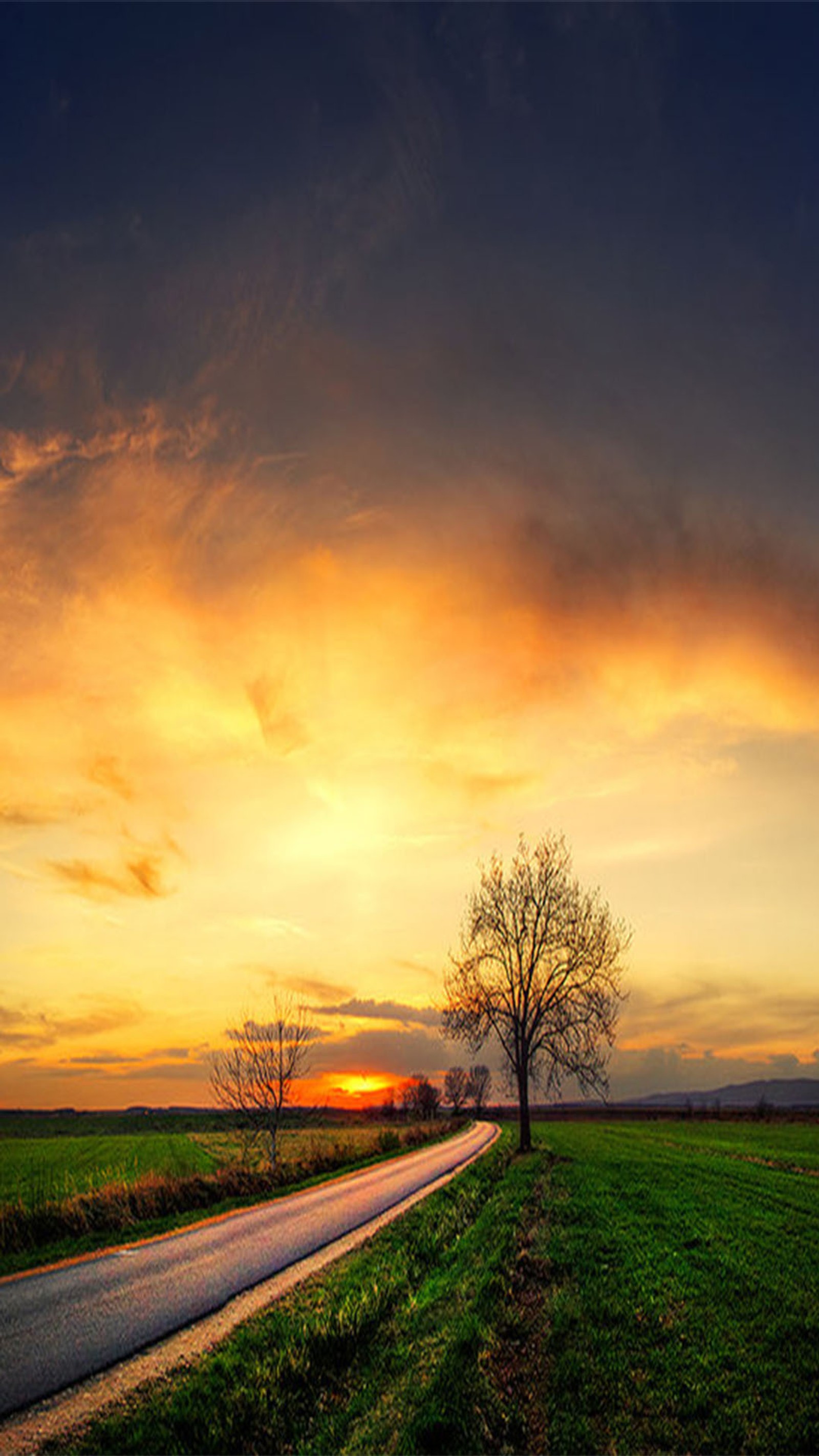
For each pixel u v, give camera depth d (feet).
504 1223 65.77
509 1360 35.06
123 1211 67.72
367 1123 378.32
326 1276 46.24
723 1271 49.16
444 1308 40.91
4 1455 24.67
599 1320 39.63
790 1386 31.65
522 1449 26.94
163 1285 44.47
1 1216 58.13
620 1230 62.75
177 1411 27.32
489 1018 160.45
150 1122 395.55
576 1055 154.30
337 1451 26.16
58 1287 44.19
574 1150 147.74
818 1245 57.77
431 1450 25.32
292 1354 32.94
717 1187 90.38
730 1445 26.78
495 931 165.58
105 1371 31.55
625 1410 29.43
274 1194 86.79
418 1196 83.30
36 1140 274.98
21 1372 31.24
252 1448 26.09
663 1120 360.69
